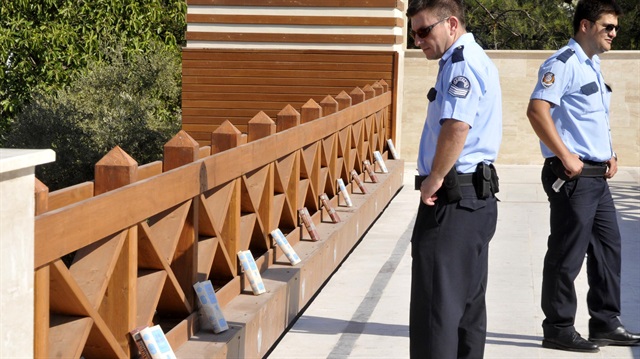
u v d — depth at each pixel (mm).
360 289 6676
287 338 5492
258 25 12227
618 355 5148
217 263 4898
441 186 4066
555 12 22297
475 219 4078
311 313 6039
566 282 5148
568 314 5191
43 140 15750
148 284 3871
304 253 6129
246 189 5277
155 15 18828
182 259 4332
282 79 12258
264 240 5695
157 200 3770
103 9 18547
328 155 7707
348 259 7664
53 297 3146
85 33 18609
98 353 3439
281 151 5918
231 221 5012
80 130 15961
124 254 3566
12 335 2488
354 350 5273
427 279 4090
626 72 13352
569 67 5004
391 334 5594
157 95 17641
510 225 9164
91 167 15859
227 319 4578
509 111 13664
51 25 18484
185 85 12391
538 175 12672
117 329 3598
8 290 2455
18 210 2488
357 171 9594
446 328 4070
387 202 10188
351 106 8781
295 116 6383
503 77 13609
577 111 5039
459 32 4105
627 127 13438
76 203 3082
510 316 5922
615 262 5250
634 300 6305
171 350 3707
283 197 6113
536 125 5008
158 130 16500
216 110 12383
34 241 2740
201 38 12320
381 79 12070
